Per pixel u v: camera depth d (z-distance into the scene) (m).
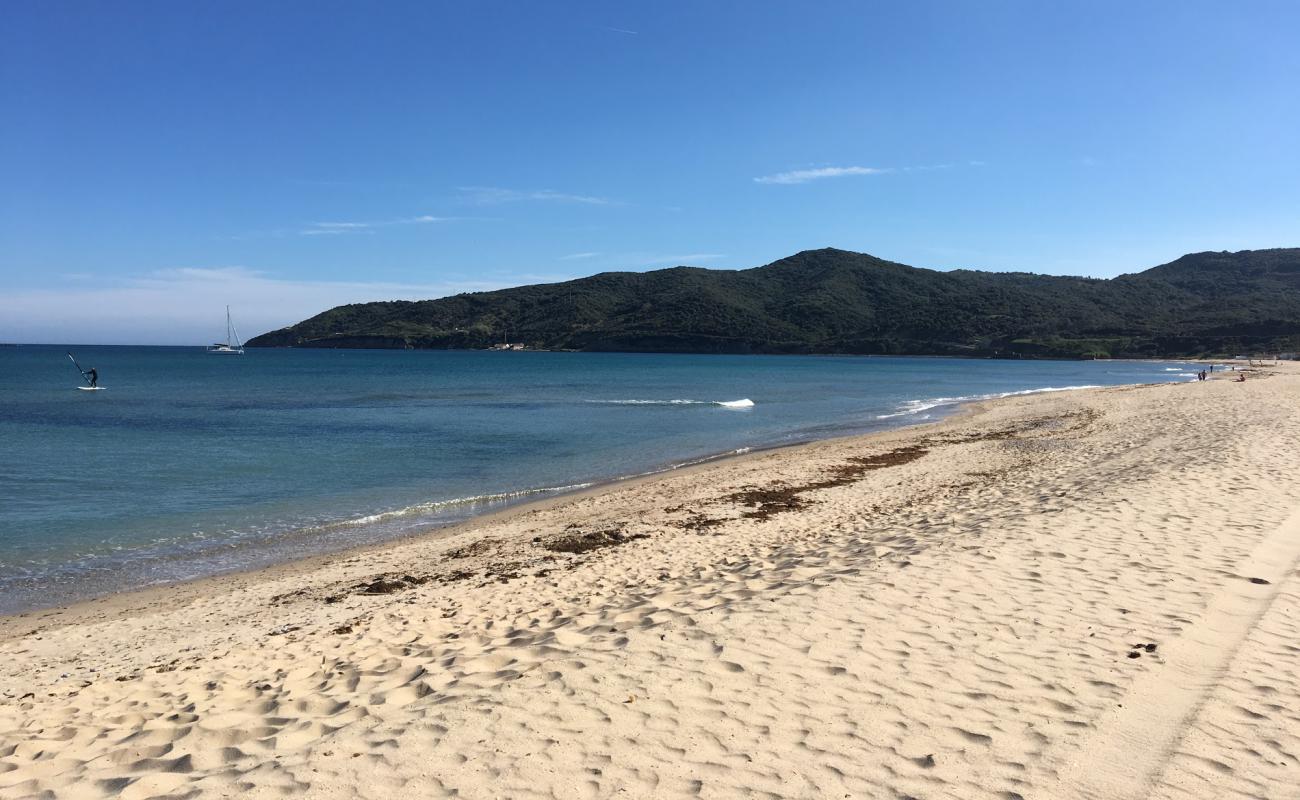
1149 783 3.69
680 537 11.59
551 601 8.10
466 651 6.21
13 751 4.83
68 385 56.53
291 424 30.83
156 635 8.20
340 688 5.59
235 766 4.16
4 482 17.81
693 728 4.36
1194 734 4.13
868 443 23.48
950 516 10.84
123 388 54.06
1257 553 7.51
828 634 5.78
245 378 68.81
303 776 3.90
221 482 18.11
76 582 10.59
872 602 6.49
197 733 4.80
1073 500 10.71
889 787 3.71
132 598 9.84
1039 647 5.40
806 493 15.24
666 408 38.66
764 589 7.29
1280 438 16.02
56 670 7.14
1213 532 8.34
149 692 5.98
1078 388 52.47
